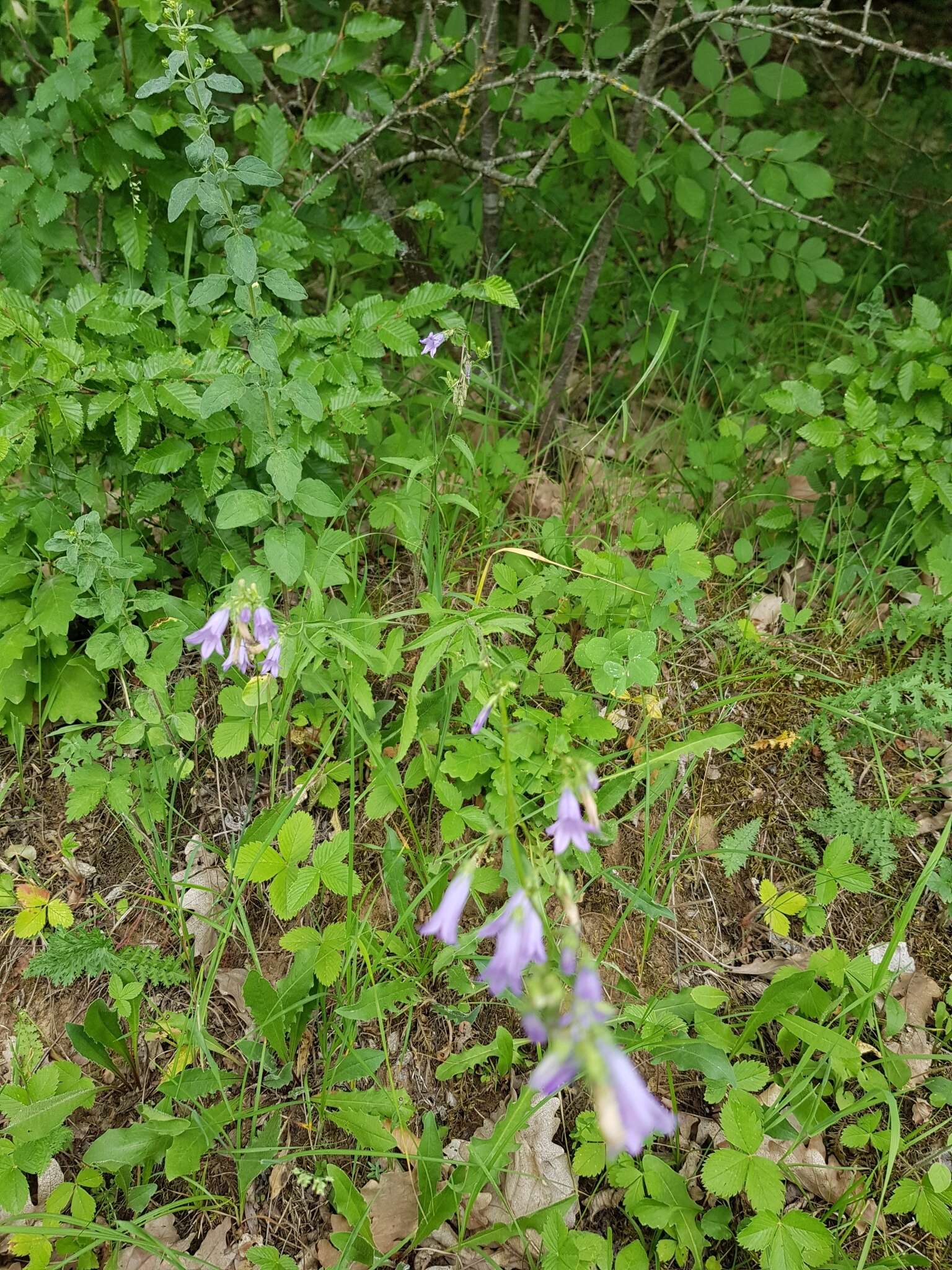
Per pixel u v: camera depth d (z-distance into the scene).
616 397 0.85
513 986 0.34
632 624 0.62
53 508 0.58
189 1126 0.46
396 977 0.51
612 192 0.75
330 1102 0.48
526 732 0.53
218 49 0.62
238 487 0.61
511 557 0.67
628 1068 0.26
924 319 0.65
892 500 0.68
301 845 0.50
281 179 0.50
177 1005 0.54
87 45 0.57
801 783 0.62
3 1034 0.53
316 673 0.56
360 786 0.59
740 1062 0.50
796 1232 0.42
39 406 0.53
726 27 0.72
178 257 0.68
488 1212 0.47
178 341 0.60
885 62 1.08
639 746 0.61
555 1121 0.49
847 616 0.70
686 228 0.84
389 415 0.75
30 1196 0.47
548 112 0.70
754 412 0.81
